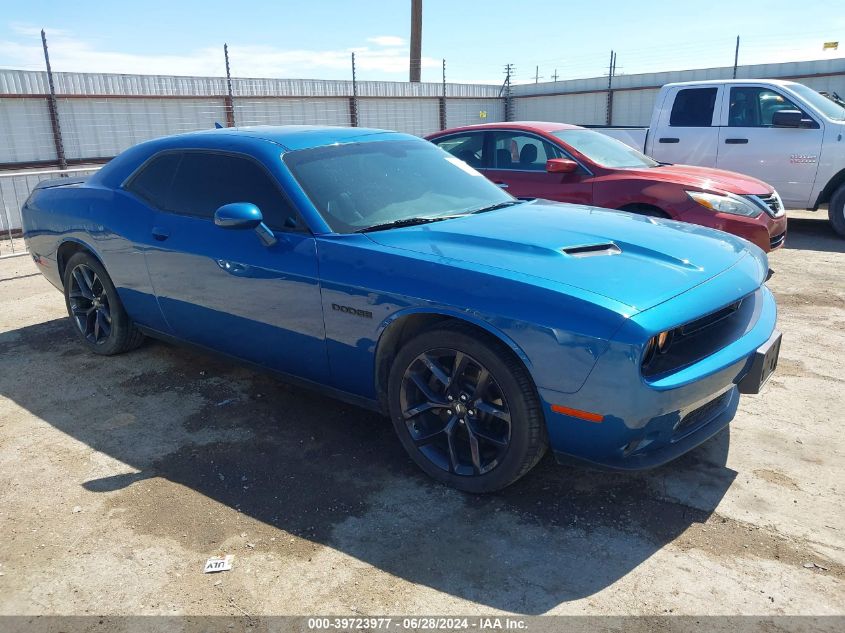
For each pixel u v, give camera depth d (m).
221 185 3.75
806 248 8.23
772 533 2.69
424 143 4.32
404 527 2.79
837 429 3.51
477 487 2.96
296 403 4.03
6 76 11.65
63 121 12.55
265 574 2.53
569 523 2.79
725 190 6.25
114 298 4.57
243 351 3.79
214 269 3.66
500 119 22.44
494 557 2.60
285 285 3.34
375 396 3.27
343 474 3.22
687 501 2.92
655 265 2.87
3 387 4.39
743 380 2.93
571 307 2.53
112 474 3.28
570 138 7.00
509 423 2.77
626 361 2.43
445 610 2.32
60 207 4.73
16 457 3.46
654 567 2.51
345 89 17.61
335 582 2.47
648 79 19.02
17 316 5.99
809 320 5.32
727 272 2.96
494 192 4.09
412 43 24.48
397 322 3.00
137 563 2.61
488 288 2.71
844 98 15.13
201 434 3.66
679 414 2.66
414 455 3.15
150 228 4.04
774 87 8.67
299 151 3.65
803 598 2.33
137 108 13.67
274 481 3.18
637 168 6.77
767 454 3.29
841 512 2.81
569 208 3.88
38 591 2.47
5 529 2.85
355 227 3.30
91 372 4.59
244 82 15.41
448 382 2.92
